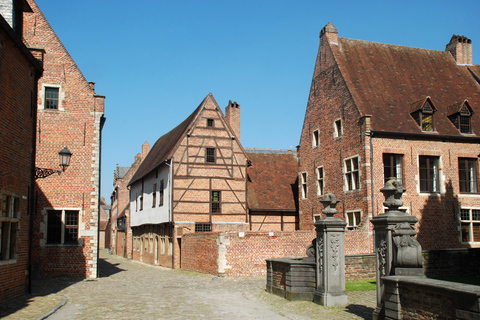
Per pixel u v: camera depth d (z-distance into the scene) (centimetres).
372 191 2006
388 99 2255
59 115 1852
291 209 2720
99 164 1889
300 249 1880
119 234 4272
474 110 2370
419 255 734
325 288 1027
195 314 973
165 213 2505
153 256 2830
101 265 2748
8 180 1117
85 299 1201
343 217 2177
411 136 2102
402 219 780
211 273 1881
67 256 1800
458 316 592
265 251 1839
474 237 2169
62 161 1386
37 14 1884
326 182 2350
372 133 2041
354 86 2248
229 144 2558
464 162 2211
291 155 3162
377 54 2508
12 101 1149
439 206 2109
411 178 2080
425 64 2575
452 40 2714
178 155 2458
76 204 1823
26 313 948
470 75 2622
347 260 1459
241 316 948
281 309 1020
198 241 2058
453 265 1548
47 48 1877
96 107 1889
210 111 2555
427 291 655
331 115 2341
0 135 1063
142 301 1165
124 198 4472
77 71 1892
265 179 2898
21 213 1226
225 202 2494
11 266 1151
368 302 1049
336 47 2428
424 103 2158
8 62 1118
